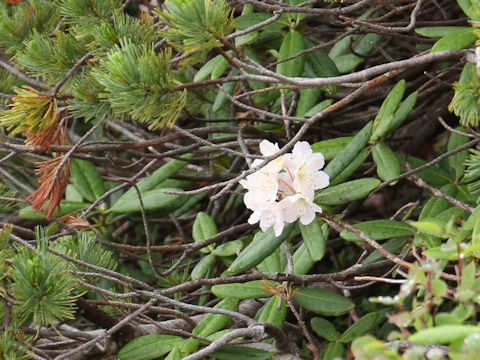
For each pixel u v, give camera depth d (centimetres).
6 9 174
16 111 153
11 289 144
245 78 142
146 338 152
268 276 151
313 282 156
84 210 175
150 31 155
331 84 139
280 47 170
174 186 177
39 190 155
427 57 138
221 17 139
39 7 167
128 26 154
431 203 155
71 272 146
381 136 156
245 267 151
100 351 152
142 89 144
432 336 115
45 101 153
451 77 176
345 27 177
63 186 158
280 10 150
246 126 169
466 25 171
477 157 149
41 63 158
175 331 149
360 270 152
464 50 138
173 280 166
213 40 140
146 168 172
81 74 158
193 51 142
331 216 149
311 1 155
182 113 174
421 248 153
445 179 162
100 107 154
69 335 151
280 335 151
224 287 153
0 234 147
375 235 151
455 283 158
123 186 168
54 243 153
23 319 143
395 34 167
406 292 121
